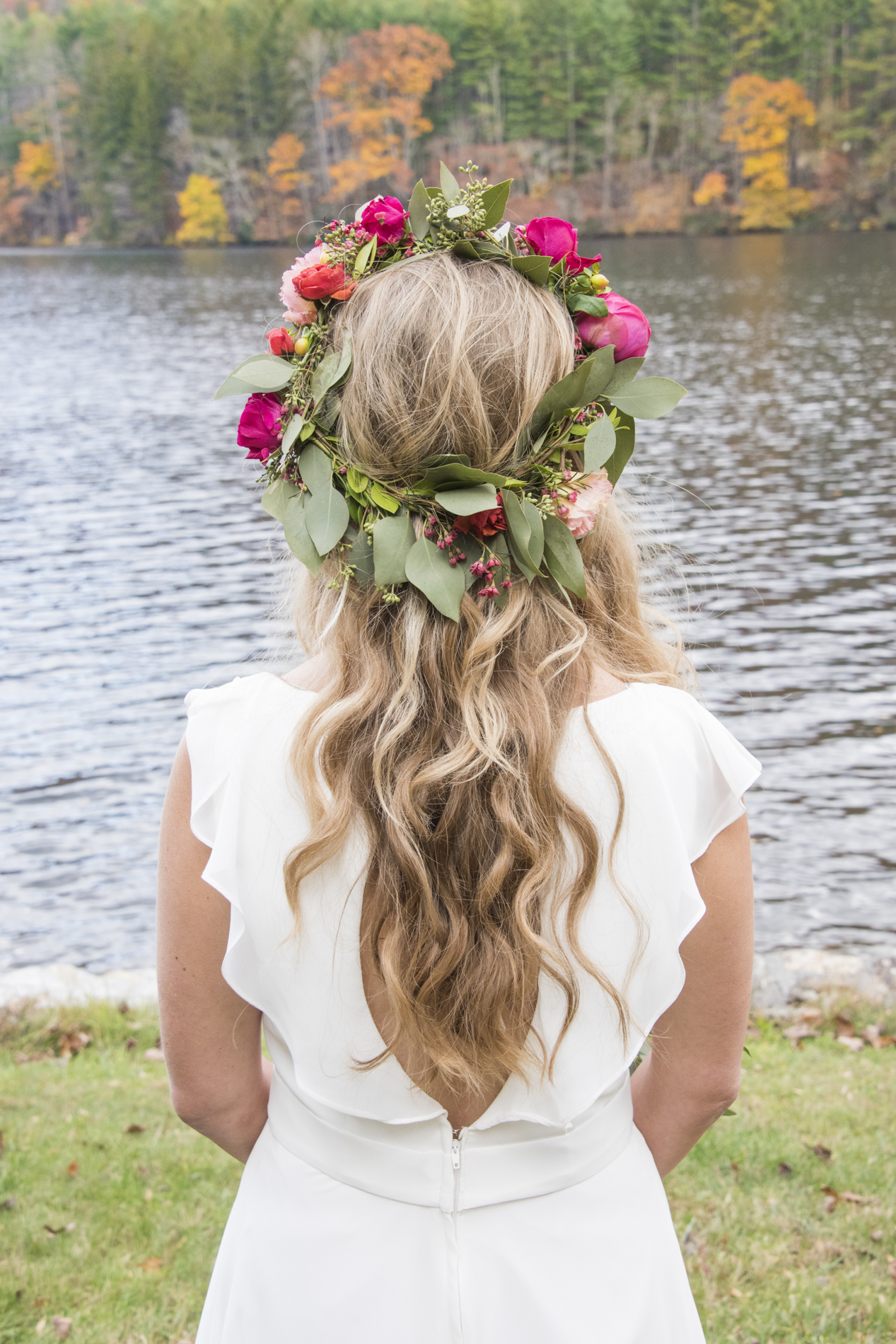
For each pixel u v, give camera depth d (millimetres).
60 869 6789
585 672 962
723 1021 1038
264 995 965
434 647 912
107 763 8570
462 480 907
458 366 895
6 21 67188
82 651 11461
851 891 6129
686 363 30625
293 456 977
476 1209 986
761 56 59219
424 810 899
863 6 58062
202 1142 3186
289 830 923
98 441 24109
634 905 923
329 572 967
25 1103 3451
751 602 12039
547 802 900
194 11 65500
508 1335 969
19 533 16781
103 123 66188
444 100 61062
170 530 16766
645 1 59062
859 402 24844
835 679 9789
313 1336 983
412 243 1009
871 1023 4078
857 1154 3055
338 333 961
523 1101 979
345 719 904
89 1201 2902
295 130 62812
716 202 61500
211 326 41812
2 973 5258
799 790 7551
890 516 15672
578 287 996
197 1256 2689
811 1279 2551
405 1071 966
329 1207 1000
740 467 19141
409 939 903
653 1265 1027
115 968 5637
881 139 59406
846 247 55875
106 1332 2426
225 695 968
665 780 931
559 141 60906
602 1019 951
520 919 889
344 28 61688
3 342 39188
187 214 66188
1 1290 2566
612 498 1079
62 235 68688
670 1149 1127
